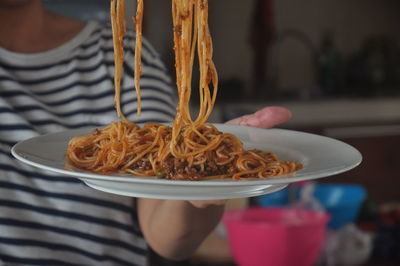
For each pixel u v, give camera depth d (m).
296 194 1.33
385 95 2.78
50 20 1.00
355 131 2.57
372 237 1.26
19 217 0.91
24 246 0.90
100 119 0.96
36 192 0.92
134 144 0.77
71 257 0.94
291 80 3.05
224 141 0.77
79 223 0.93
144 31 2.73
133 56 1.00
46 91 0.95
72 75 0.96
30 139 0.75
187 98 0.74
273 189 0.70
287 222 1.16
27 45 0.96
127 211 0.97
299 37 3.04
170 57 2.83
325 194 1.34
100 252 0.95
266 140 0.80
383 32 3.15
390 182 2.60
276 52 2.97
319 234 1.09
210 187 0.64
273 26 2.94
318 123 2.60
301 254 1.07
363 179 2.57
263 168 0.74
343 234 1.21
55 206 0.92
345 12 3.10
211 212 0.91
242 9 2.97
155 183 0.61
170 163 0.75
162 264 1.21
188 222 0.91
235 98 2.72
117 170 0.76
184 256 0.97
